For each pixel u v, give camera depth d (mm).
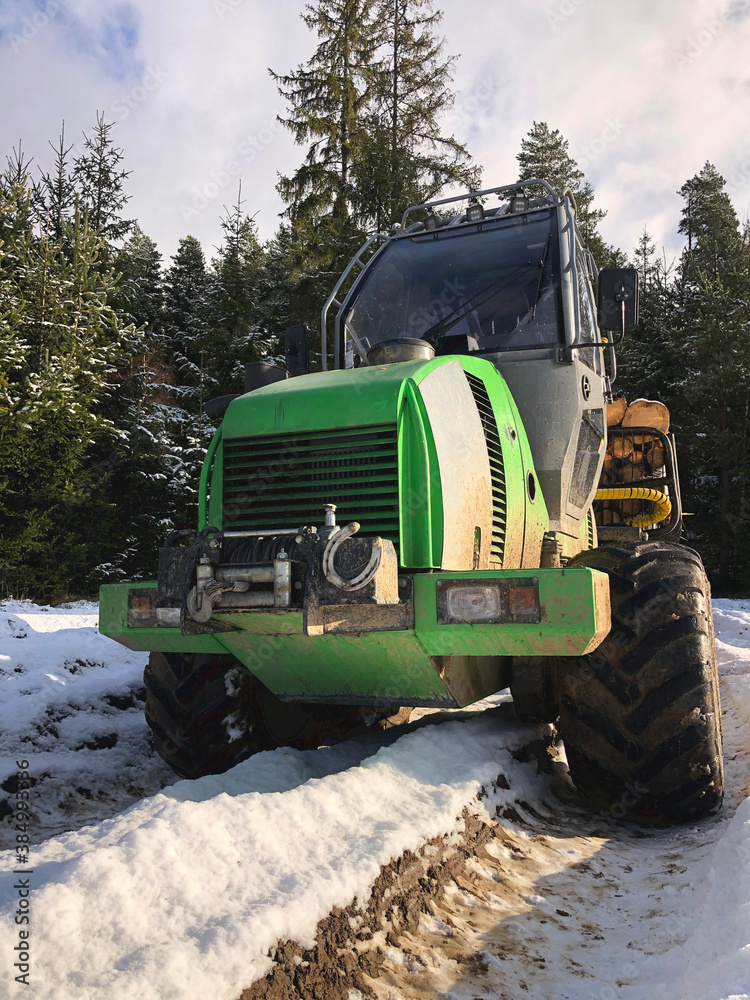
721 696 5285
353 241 19422
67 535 14125
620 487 6031
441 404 3139
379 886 2154
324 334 4590
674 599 3150
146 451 16766
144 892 1882
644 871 2721
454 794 2762
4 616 7574
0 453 12625
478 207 4875
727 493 20953
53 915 1726
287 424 3104
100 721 4555
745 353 20969
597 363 4879
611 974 2021
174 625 3238
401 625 2852
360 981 1873
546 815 3242
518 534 3619
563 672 3230
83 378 14312
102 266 18750
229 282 21109
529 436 4043
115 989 1533
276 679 3443
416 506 2936
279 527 3076
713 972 1655
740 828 2416
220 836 2150
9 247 14211
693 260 31812
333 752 3559
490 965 2047
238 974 1654
